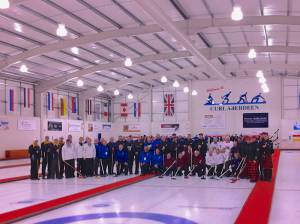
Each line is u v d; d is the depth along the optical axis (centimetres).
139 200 1053
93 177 1606
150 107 3984
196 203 1000
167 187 1295
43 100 3144
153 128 3903
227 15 1881
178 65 3192
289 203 997
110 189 1227
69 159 1602
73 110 3562
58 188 1305
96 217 845
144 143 1708
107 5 1702
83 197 1076
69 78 2902
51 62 2589
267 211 861
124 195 1141
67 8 1705
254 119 3688
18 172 1930
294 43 2419
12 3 1372
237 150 1537
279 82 3653
